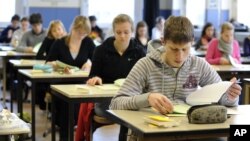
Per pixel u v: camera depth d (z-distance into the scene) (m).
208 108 2.05
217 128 1.97
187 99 2.40
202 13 10.38
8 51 7.03
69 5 10.39
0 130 2.26
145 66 2.46
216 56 5.88
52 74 4.34
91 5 10.58
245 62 6.69
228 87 2.35
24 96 6.50
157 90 2.45
